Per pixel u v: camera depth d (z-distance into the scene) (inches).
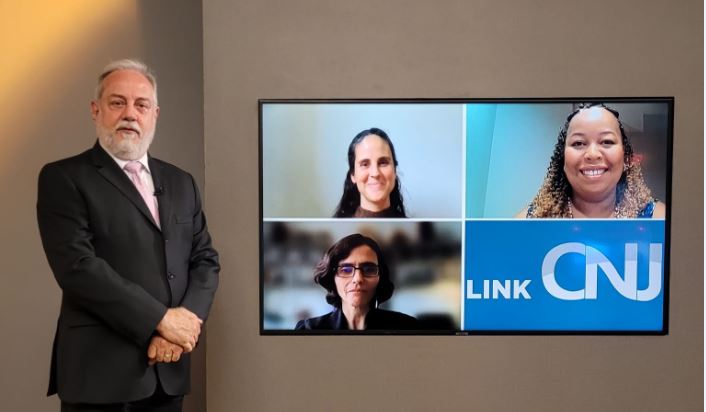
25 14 139.5
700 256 124.3
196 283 100.6
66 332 93.4
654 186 123.3
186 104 147.5
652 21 122.8
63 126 141.0
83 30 141.8
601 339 125.0
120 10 143.5
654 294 124.3
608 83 123.3
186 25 147.1
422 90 123.0
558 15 122.6
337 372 125.0
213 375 124.7
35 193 139.9
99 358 92.3
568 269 123.7
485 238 123.5
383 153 122.5
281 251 123.6
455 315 124.2
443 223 123.3
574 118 122.4
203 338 149.6
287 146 122.6
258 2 122.3
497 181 123.0
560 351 125.0
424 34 122.6
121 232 93.9
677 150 123.8
